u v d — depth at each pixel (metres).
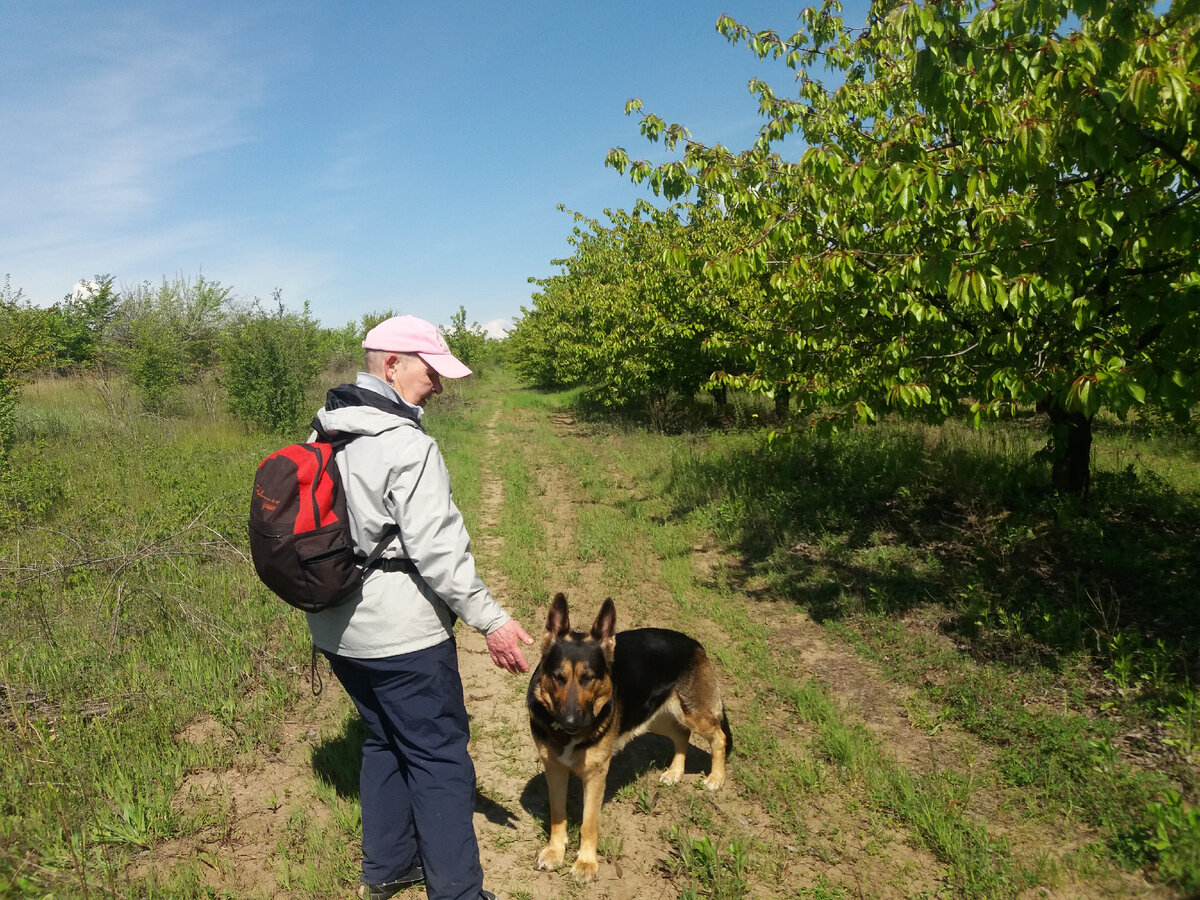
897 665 5.17
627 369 17.30
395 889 3.08
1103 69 3.81
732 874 3.20
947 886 3.14
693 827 3.62
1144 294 4.66
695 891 3.10
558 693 3.11
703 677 3.91
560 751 3.21
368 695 2.93
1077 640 5.09
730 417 17.12
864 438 11.19
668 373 16.78
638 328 16.78
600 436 17.84
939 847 3.36
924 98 4.77
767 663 5.29
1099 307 4.88
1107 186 4.28
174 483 9.43
